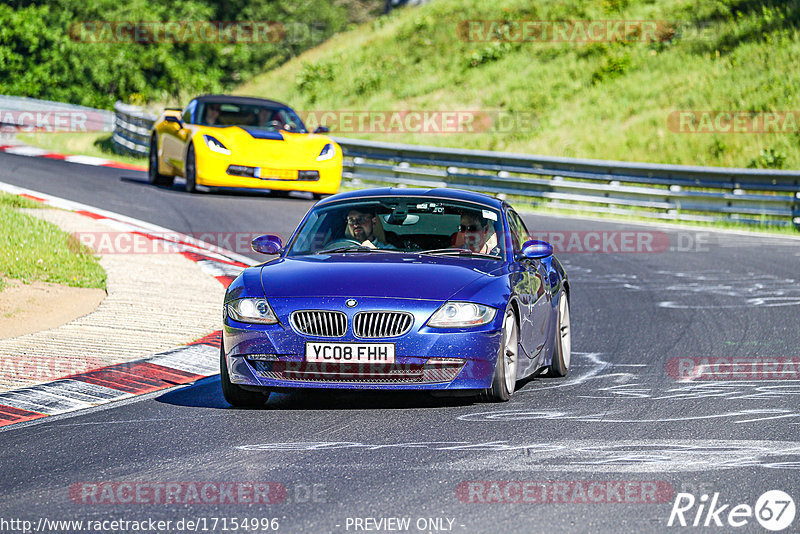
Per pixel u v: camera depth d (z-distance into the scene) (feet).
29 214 177.47
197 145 219.20
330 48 497.87
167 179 242.58
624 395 88.38
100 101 527.40
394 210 96.27
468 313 80.74
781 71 348.79
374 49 463.42
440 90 408.46
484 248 92.58
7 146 320.70
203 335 111.34
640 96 362.33
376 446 69.36
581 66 396.57
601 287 155.94
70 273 137.59
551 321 97.19
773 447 69.26
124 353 102.06
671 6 428.15
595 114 357.41
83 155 306.35
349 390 90.99
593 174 259.60
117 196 217.97
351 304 79.87
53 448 69.87
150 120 312.91
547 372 99.45
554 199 263.70
